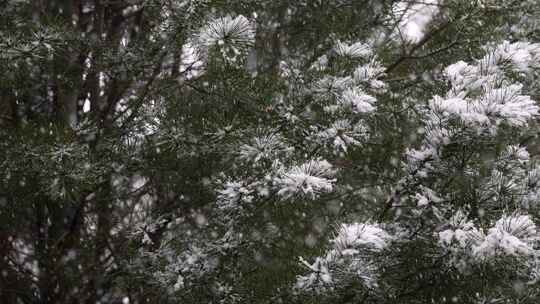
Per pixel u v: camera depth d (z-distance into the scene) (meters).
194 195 4.73
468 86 3.49
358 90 3.88
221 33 3.28
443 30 5.31
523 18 4.93
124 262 4.47
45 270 4.84
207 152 4.28
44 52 4.01
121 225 5.20
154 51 4.34
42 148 3.83
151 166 4.45
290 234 4.18
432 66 5.30
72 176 3.84
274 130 4.09
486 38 4.78
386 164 4.67
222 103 4.34
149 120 4.31
